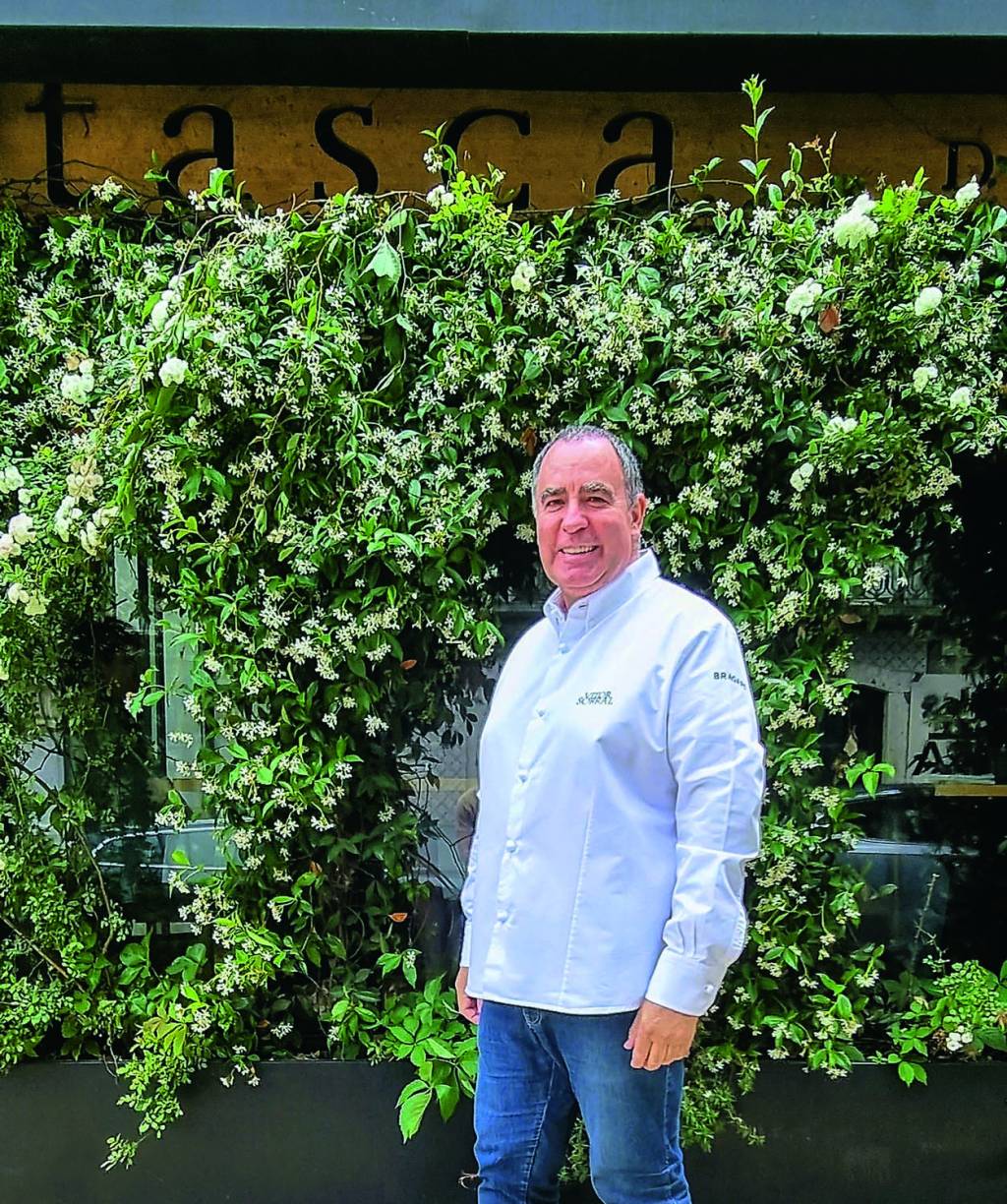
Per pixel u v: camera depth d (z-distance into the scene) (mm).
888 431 2148
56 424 2471
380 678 2396
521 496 2291
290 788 2221
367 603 2188
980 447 2199
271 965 2320
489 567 2361
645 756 1546
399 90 2691
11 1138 2391
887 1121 2334
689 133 2717
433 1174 2357
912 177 2715
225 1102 2377
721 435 2203
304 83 2625
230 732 2277
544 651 1766
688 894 1453
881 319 2139
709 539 2275
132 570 2521
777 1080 2334
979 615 2570
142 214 2520
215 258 2141
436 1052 2281
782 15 2387
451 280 2227
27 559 2307
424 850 2533
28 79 2600
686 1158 2354
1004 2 2367
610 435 1748
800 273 2205
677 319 2209
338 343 2146
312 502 2225
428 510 2172
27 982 2422
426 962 2543
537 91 2697
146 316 2279
